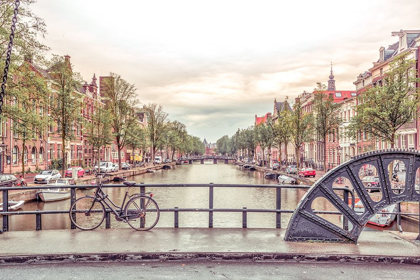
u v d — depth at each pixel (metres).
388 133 24.50
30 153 45.25
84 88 65.94
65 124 34.03
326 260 5.89
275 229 7.55
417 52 33.31
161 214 23.22
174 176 61.72
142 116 106.88
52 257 5.77
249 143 99.12
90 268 5.54
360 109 25.27
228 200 30.42
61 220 20.06
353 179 6.65
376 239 6.95
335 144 59.28
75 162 58.72
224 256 5.88
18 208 23.14
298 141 50.38
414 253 5.98
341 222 17.02
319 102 42.31
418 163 6.45
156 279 5.13
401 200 6.49
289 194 34.56
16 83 23.67
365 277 5.27
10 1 20.69
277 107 108.50
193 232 7.24
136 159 91.12
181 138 118.50
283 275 5.32
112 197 27.98
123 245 6.27
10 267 5.57
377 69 41.66
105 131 47.84
